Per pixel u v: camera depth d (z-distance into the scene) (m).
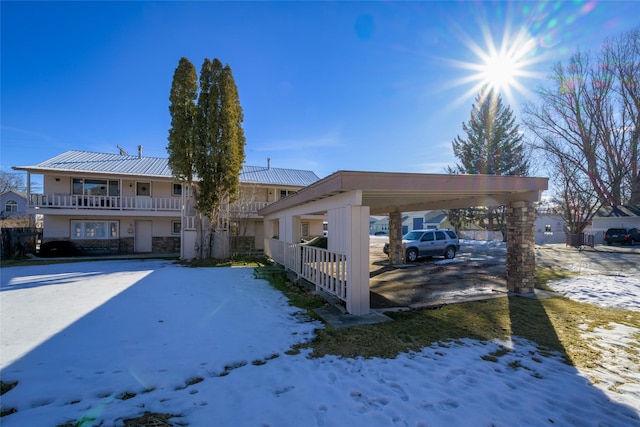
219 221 17.03
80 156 20.61
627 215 25.84
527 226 7.70
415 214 47.66
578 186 23.75
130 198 18.94
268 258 15.33
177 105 14.95
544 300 7.05
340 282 6.52
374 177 5.60
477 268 12.25
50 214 17.62
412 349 4.27
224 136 15.09
